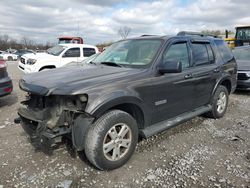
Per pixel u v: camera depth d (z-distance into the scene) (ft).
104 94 10.44
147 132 12.44
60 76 11.66
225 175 10.80
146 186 10.03
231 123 17.53
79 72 12.23
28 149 12.90
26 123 11.74
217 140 14.51
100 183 10.18
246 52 31.76
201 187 9.98
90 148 10.41
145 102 12.09
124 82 11.29
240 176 10.72
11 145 13.35
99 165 10.68
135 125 11.70
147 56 13.23
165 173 10.94
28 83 11.45
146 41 14.42
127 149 11.57
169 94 13.38
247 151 13.10
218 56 18.07
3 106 21.30
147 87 12.06
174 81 13.52
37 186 9.93
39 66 35.37
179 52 14.47
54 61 36.55
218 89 17.81
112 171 11.07
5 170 10.96
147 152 12.86
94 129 10.39
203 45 16.90
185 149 13.26
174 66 12.08
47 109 10.79
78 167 11.30
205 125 17.02
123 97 10.93
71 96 10.37
